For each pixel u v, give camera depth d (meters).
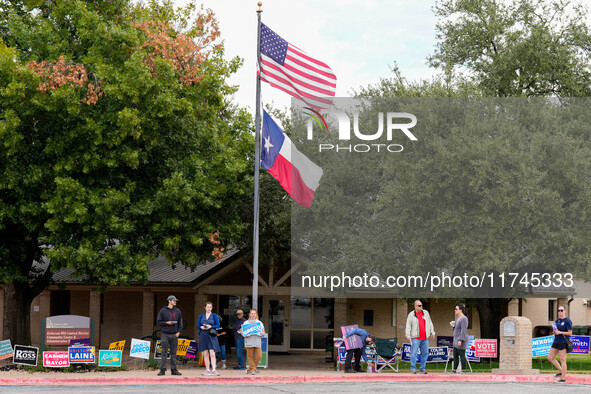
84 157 20.31
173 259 23.05
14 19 21.84
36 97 19.75
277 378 18.75
